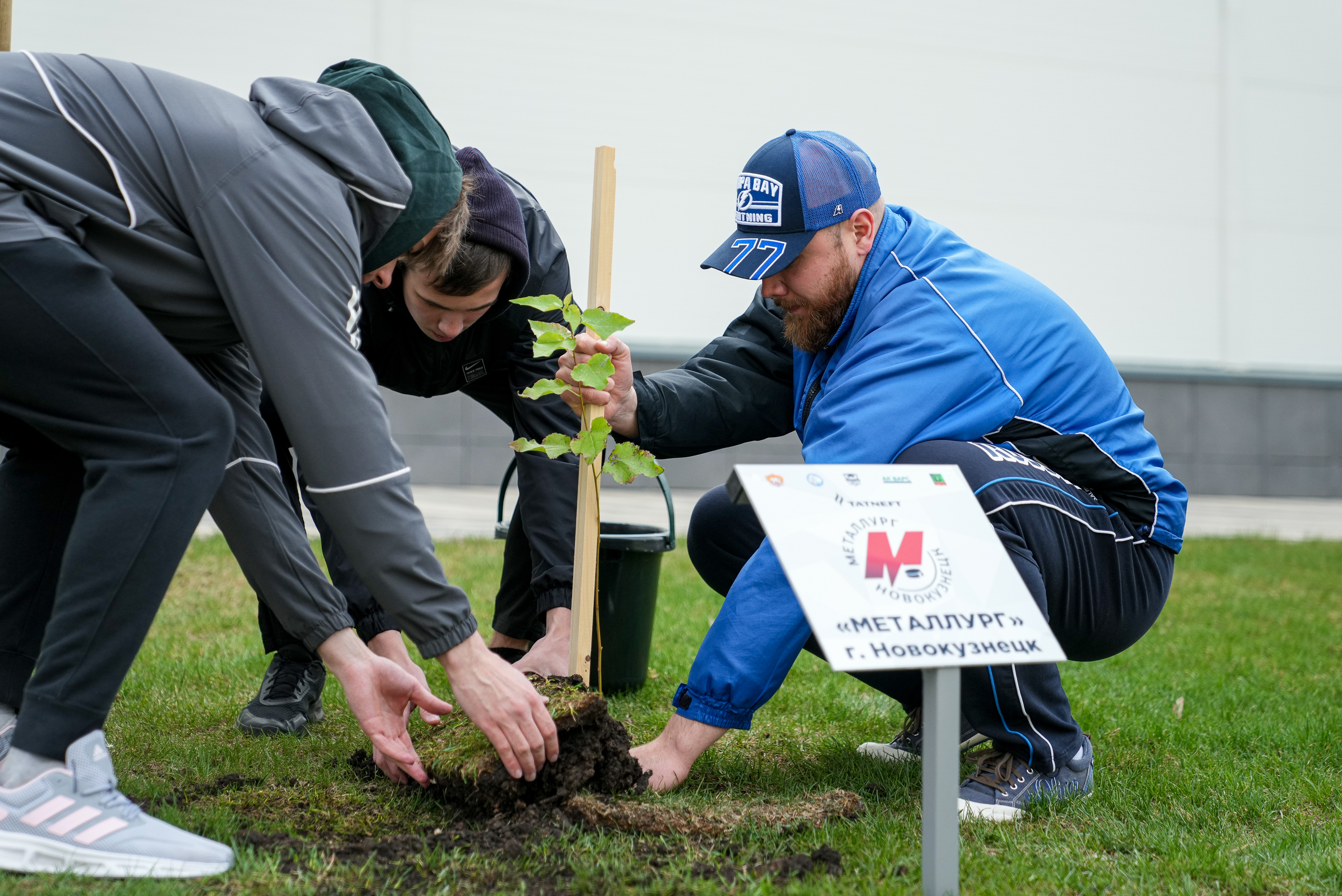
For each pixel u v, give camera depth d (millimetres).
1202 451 13492
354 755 2307
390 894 1645
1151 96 13242
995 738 2248
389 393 11188
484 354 2891
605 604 3141
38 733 1635
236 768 2291
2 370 1594
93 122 1620
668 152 11844
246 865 1688
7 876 1623
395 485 1704
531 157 11492
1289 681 3742
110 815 1671
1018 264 12969
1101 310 13242
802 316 2432
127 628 1638
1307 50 13641
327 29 10867
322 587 1998
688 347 11953
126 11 10258
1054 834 2064
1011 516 2172
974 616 1642
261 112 1733
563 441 2285
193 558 5859
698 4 11875
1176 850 1973
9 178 1565
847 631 1536
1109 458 2350
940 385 2229
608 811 1920
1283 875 1890
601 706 1997
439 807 2053
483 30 11305
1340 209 13828
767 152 2381
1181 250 13438
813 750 2689
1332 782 2479
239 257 1617
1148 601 2451
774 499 1630
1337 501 13688
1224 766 2615
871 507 1684
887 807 2168
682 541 7266
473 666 1790
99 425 1621
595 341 2285
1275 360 13766
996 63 12766
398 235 1823
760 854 1854
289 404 1650
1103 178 13156
